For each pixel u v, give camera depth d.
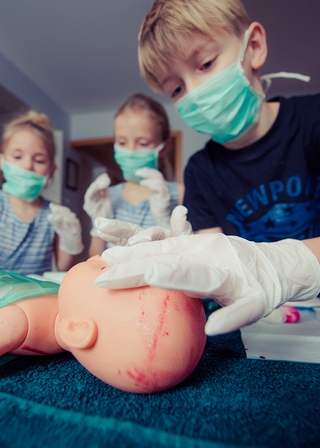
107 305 0.30
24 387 0.32
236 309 0.27
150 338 0.29
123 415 0.26
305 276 0.36
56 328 0.37
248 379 0.34
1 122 1.66
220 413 0.26
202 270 0.28
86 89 2.04
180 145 2.26
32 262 1.17
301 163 0.83
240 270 0.31
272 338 0.45
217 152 0.94
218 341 0.49
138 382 0.29
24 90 1.83
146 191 1.24
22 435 0.23
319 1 1.07
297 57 1.34
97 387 0.32
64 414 0.26
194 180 0.99
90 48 1.59
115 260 0.32
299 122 0.82
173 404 0.28
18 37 1.51
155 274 0.25
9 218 1.16
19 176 1.11
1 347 0.36
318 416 0.26
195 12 0.64
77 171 2.55
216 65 0.70
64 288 0.34
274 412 0.27
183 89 0.78
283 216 0.86
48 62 1.73
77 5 1.31
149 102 1.22
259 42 0.74
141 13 1.34
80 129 2.44
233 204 0.92
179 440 0.22
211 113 0.76
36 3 1.30
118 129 1.17
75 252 1.10
